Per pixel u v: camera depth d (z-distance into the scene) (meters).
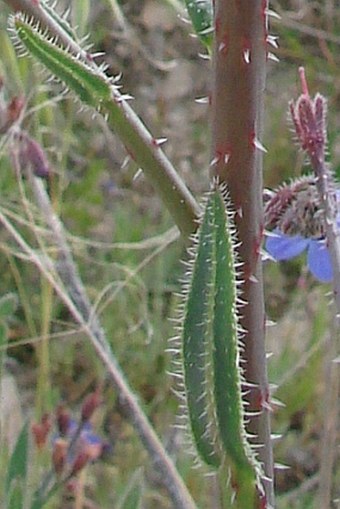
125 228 0.64
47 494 0.34
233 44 0.18
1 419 0.42
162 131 0.76
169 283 0.64
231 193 0.18
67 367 0.60
